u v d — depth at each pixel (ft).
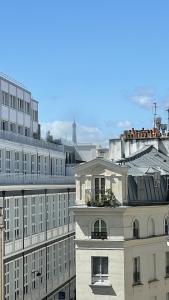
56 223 210.18
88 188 141.49
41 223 193.06
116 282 136.56
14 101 221.05
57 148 243.40
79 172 142.41
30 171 201.46
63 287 217.36
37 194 188.75
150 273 145.18
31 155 204.03
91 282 138.21
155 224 148.15
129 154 183.01
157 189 150.71
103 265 138.00
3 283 158.10
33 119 248.73
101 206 137.69
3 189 158.30
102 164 140.46
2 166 174.60
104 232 137.90
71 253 228.43
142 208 141.90
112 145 186.50
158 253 148.36
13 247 166.30
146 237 143.74
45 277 195.31
